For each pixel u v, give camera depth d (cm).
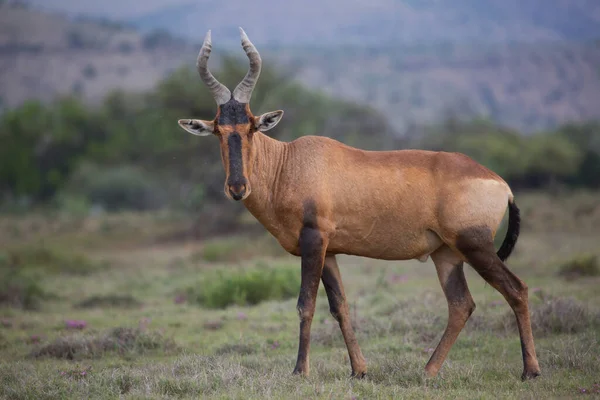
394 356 3052
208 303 4791
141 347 3434
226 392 2475
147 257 8994
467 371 2705
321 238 2723
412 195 2736
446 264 2834
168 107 12238
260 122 2748
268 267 5619
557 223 10162
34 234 12538
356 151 2839
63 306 4981
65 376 2788
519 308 2666
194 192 13325
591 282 4844
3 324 4144
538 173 18925
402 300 4219
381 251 2814
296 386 2498
